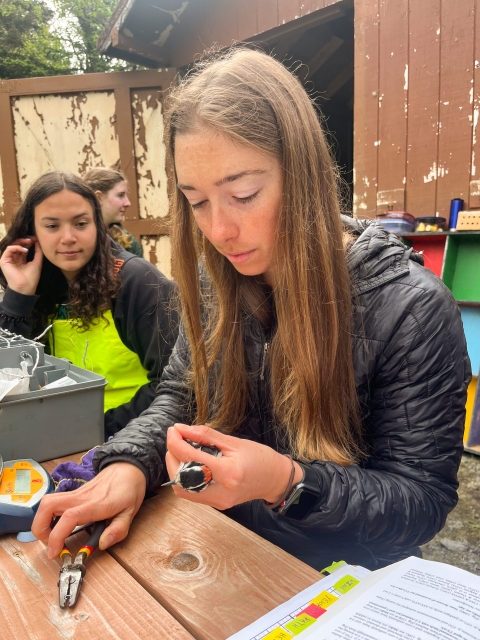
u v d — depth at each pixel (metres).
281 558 0.77
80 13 10.83
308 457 0.97
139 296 1.63
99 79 3.98
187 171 0.82
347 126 5.73
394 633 0.58
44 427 1.11
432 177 2.87
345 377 0.97
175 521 0.87
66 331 1.73
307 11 3.29
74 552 0.79
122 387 1.70
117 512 0.85
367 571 0.72
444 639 0.56
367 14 3.02
